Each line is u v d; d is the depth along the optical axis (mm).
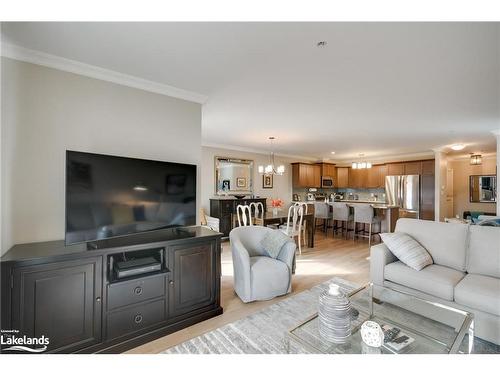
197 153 2859
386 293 2088
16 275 1508
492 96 2762
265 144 5934
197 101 2844
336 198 8656
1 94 1774
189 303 2230
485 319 1860
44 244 1891
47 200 1989
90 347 1747
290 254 2922
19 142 1871
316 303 2641
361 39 1732
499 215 4238
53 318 1614
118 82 2326
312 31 1647
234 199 5945
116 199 2004
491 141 5301
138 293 1953
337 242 5637
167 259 2117
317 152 7156
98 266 1783
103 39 1745
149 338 1980
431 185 6531
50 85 2006
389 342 1512
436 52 1887
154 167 2279
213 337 2033
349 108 3225
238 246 2746
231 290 2977
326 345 1496
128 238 2168
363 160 8281
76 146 2117
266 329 2148
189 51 1909
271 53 1936
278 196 7422
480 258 2270
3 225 1783
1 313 1473
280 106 3180
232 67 2168
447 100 2900
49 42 1778
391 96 2803
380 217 5766
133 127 2420
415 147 6191
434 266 2461
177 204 2463
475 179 7410
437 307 1843
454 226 2553
